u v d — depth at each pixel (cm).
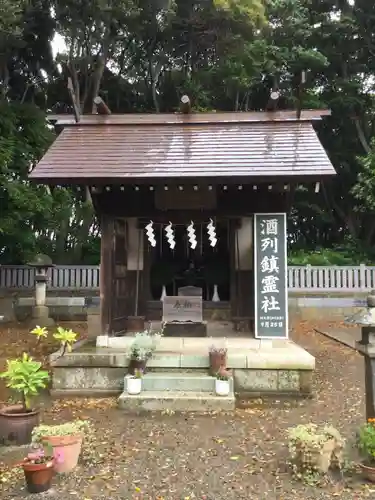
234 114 1044
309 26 2434
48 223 1820
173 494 439
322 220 2641
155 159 914
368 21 2388
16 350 1220
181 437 605
